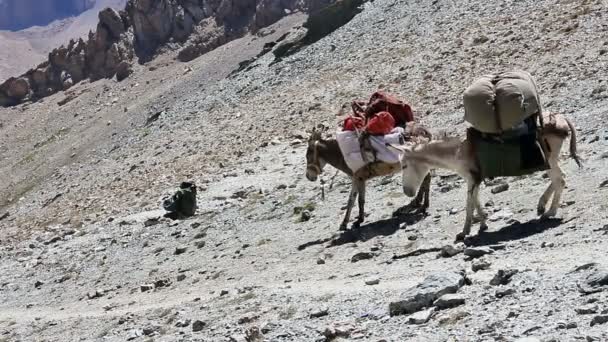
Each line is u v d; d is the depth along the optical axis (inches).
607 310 355.9
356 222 772.0
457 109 1286.9
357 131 744.3
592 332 338.3
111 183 1987.0
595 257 473.4
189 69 5098.4
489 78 585.3
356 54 2092.8
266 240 849.5
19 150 4813.0
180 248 941.2
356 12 2731.3
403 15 2279.8
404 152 622.5
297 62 2449.6
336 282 602.2
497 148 579.2
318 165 781.3
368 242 706.2
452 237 642.8
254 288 657.6
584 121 912.9
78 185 2266.2
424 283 466.6
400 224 732.7
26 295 977.5
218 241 928.9
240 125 1932.8
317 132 786.2
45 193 2618.1
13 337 756.6
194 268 844.0
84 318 756.6
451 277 467.8
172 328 595.5
